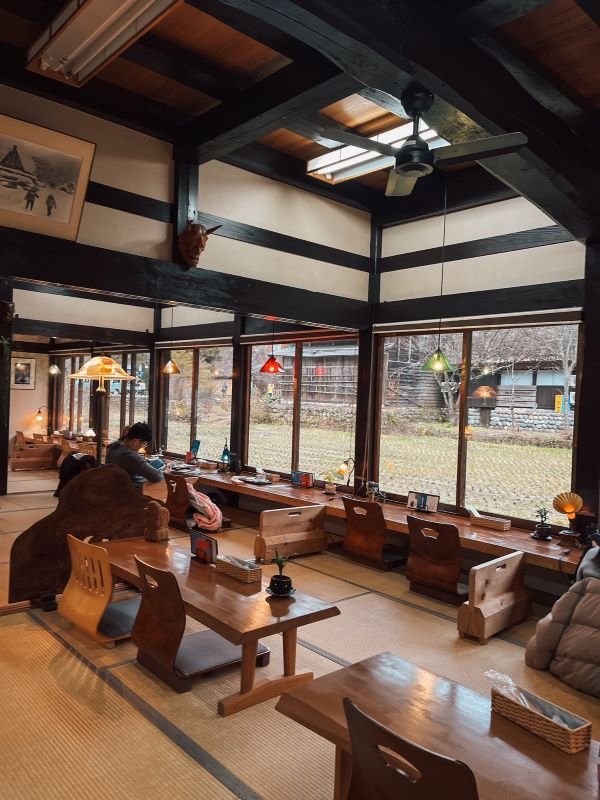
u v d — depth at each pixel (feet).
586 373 14.02
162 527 12.71
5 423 25.40
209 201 15.10
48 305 28.19
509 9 7.92
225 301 15.20
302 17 7.07
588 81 9.95
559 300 14.80
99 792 6.94
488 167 10.39
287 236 16.87
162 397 30.45
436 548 14.21
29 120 11.84
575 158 10.75
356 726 4.71
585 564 11.59
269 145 15.94
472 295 16.69
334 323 18.13
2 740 7.89
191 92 12.88
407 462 18.51
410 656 11.05
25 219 11.56
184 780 7.19
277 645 11.34
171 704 8.91
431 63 8.11
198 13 10.12
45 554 12.66
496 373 16.26
